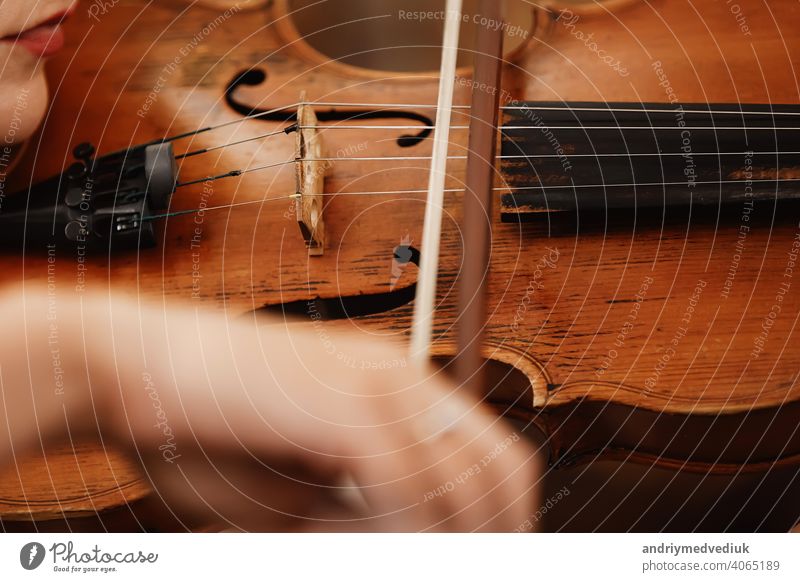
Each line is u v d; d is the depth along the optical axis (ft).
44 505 2.72
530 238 2.96
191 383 2.79
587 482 3.74
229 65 3.58
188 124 3.40
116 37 3.63
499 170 2.99
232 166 3.20
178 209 3.05
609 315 2.86
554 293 2.88
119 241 2.91
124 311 2.88
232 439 2.79
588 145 3.04
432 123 3.36
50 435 2.81
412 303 2.91
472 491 2.62
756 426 2.88
